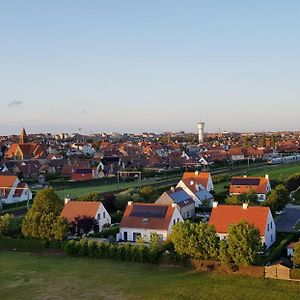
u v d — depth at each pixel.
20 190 121.06
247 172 176.12
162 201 91.50
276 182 125.62
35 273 55.75
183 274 54.28
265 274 52.12
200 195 103.38
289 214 93.44
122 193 100.81
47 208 74.06
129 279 52.94
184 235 56.97
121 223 75.00
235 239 53.38
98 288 50.19
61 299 47.22
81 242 63.50
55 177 166.38
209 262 55.44
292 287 48.66
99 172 171.50
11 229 72.75
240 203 89.62
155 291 48.91
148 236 72.75
